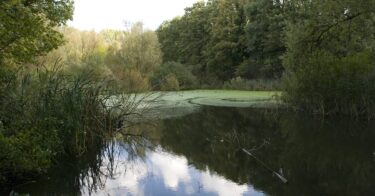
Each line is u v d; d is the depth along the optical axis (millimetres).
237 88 34656
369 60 16000
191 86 36000
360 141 11375
